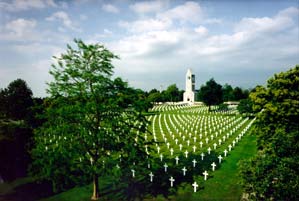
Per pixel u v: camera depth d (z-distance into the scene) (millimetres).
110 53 21812
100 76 21031
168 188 25031
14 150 28984
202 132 50500
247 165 17422
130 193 24234
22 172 29234
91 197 23672
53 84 21812
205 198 22906
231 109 102125
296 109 25047
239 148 38594
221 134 48750
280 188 15656
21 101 43344
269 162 16594
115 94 22172
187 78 148125
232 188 24516
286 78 26797
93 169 21203
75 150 21203
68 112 20516
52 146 21875
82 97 21703
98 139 21344
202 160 32656
